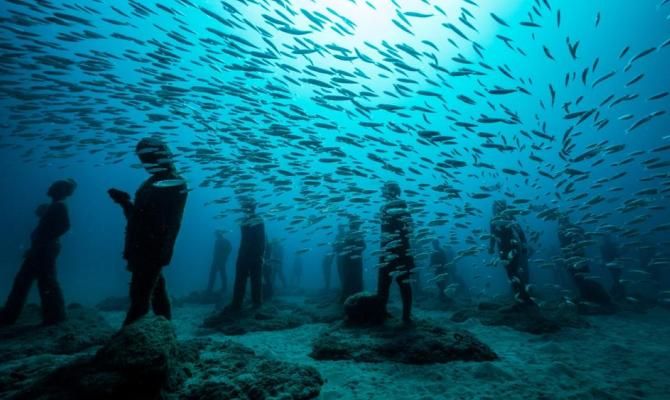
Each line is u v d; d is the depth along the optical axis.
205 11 6.68
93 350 5.29
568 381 3.85
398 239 5.85
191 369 3.51
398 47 6.24
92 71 7.52
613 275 10.73
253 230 8.55
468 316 8.05
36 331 5.93
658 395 3.48
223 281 13.48
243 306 8.52
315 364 4.54
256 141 7.79
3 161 46.66
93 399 2.41
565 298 7.80
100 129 8.58
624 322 7.55
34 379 3.18
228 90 7.56
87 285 25.39
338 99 6.71
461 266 22.59
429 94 6.53
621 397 3.43
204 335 6.76
